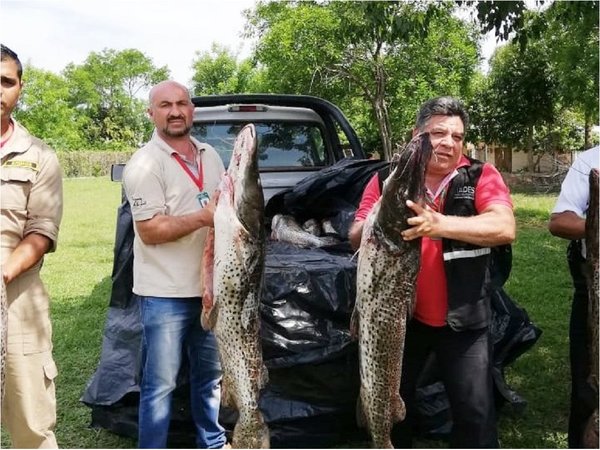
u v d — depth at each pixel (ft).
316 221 16.85
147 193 11.54
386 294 10.00
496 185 10.52
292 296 13.44
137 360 14.05
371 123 63.82
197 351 12.76
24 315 11.51
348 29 22.81
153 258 11.91
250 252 10.43
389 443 10.62
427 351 11.43
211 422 13.06
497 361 14.76
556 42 42.88
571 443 12.16
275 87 57.00
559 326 21.16
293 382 13.42
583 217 11.43
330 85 57.21
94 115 221.66
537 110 75.46
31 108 171.63
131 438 14.15
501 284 11.71
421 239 10.02
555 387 16.47
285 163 19.85
